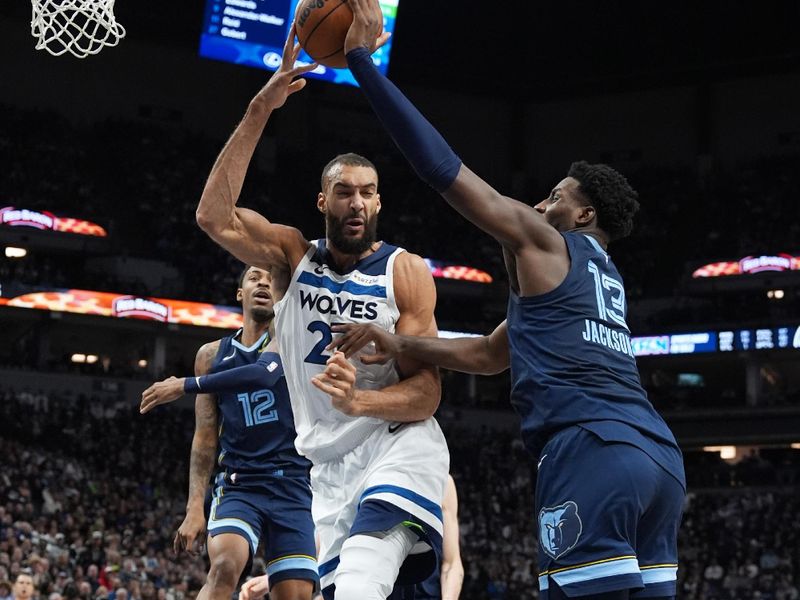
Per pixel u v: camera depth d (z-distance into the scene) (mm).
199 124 44312
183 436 33531
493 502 35406
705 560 32969
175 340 39719
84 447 31297
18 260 37281
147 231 40125
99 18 7207
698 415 39312
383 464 4867
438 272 42969
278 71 4797
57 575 18297
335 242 5008
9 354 37219
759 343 38781
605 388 4105
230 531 6656
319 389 4789
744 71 46031
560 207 4566
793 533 33594
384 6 38469
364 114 47000
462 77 47750
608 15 46906
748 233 43188
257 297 7133
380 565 4641
